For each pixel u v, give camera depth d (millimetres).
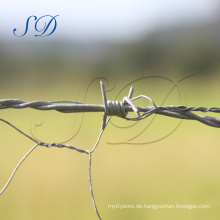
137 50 17469
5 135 8766
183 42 17875
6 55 16844
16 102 2707
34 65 16609
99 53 17062
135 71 16703
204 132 9273
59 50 16922
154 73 16625
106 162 7465
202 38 18000
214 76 16109
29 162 7469
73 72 16078
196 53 17266
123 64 16906
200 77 16016
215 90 13969
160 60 17172
